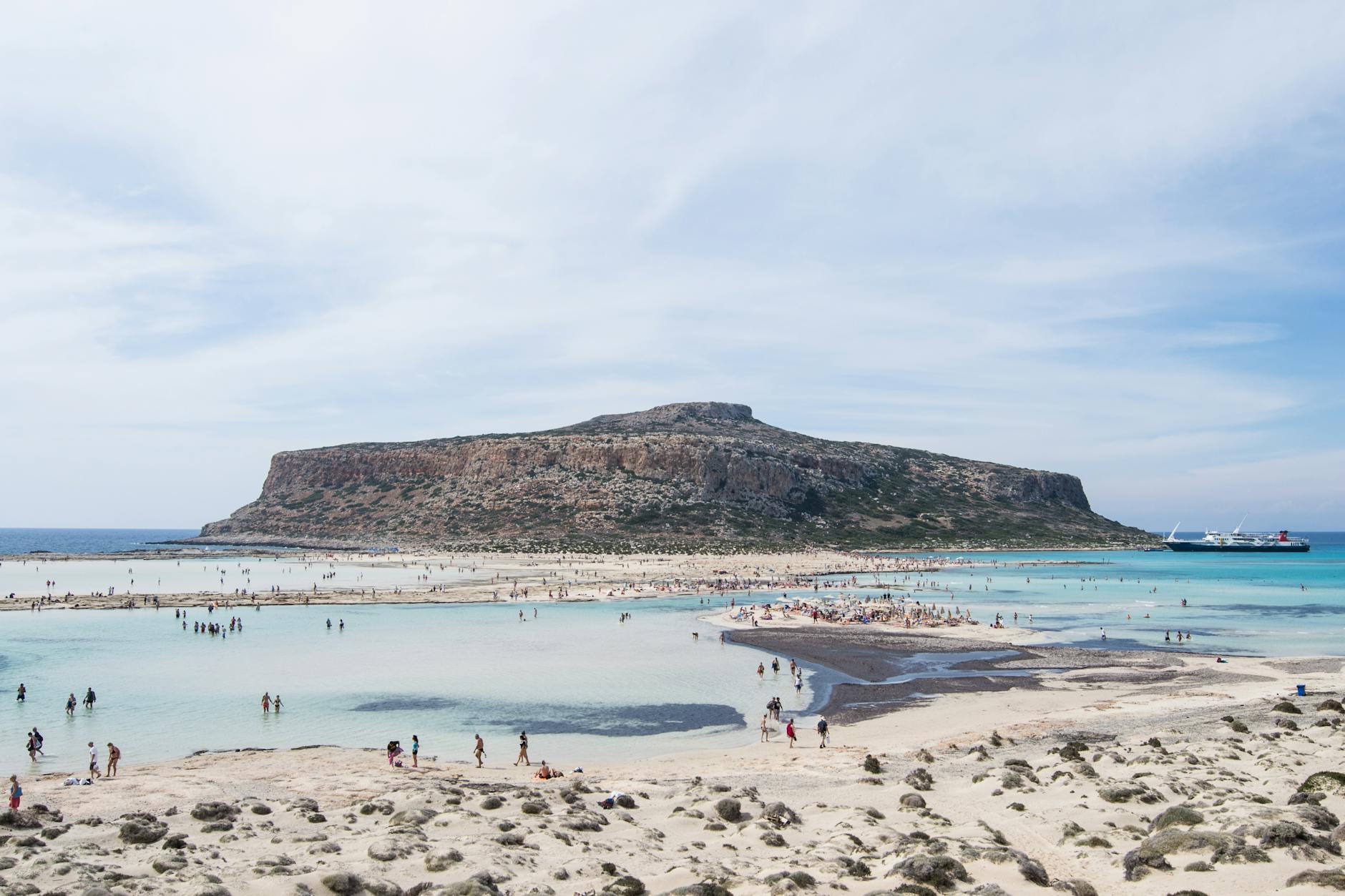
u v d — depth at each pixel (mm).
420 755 32406
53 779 27859
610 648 61312
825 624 76688
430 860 16062
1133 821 18125
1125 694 42750
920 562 165125
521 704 42031
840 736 35188
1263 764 23469
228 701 42531
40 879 14703
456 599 96312
